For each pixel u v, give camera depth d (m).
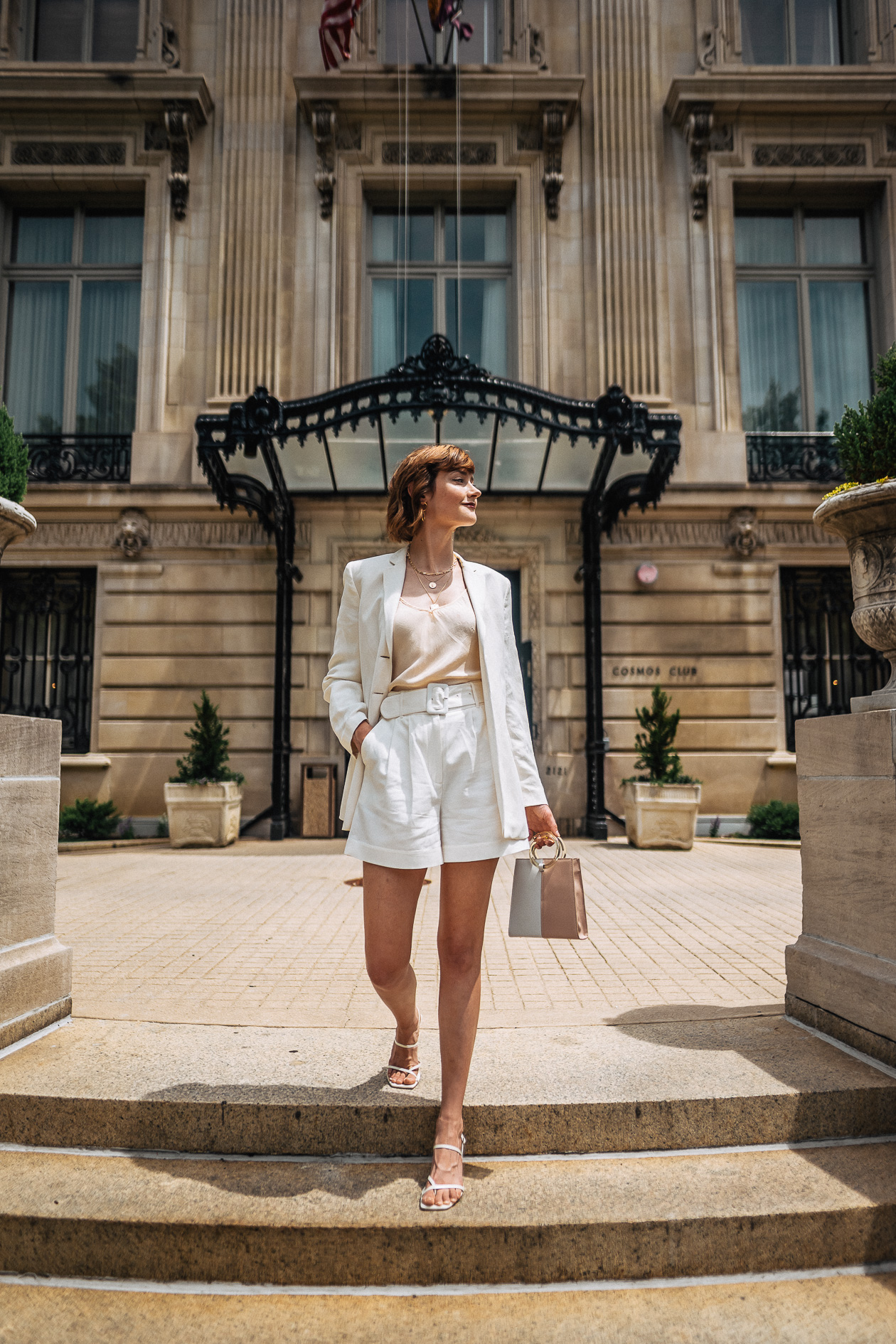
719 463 11.91
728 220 12.37
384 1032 2.93
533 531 11.76
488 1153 2.33
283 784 10.87
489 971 3.89
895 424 2.85
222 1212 2.04
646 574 11.55
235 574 11.66
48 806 3.02
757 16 12.98
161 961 4.06
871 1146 2.37
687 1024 3.03
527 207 12.44
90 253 12.80
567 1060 2.66
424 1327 1.86
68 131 12.39
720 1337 1.82
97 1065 2.60
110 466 12.20
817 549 11.80
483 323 12.77
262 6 12.52
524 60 12.48
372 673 2.38
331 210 12.26
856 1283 2.00
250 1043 2.80
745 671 11.63
